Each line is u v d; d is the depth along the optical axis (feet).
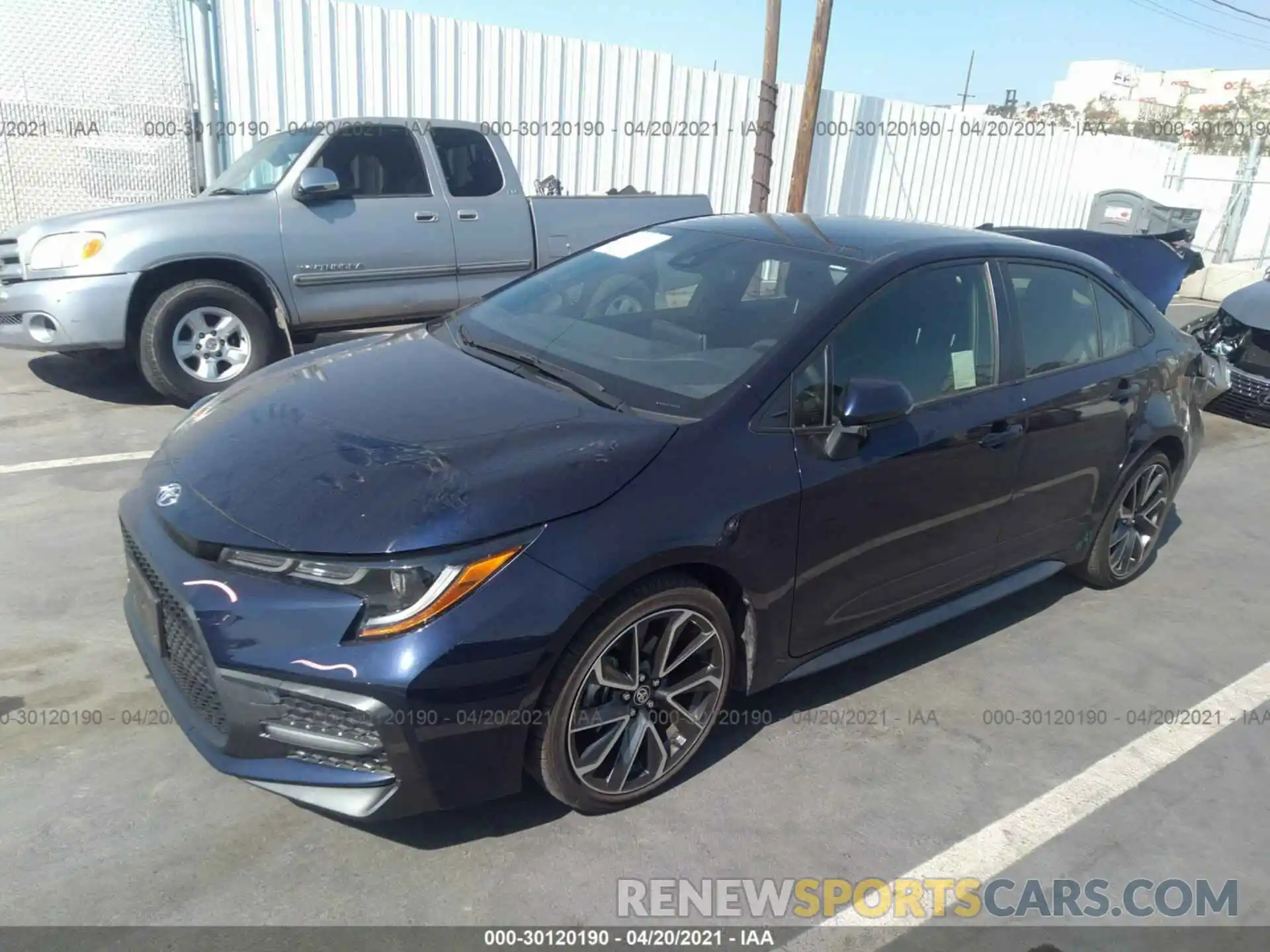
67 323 20.44
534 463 9.04
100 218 20.61
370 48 32.89
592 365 11.22
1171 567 17.53
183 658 8.76
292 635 8.05
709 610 9.72
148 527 9.16
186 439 10.32
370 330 28.84
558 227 25.99
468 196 24.58
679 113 41.32
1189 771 11.35
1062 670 13.46
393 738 8.03
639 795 9.82
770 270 12.07
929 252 12.31
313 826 9.25
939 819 10.15
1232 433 27.20
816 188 47.83
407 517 8.31
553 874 8.90
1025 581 14.07
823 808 10.13
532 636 8.31
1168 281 28.37
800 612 10.65
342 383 10.96
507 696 8.35
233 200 21.81
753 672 10.47
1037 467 13.08
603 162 39.70
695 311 11.74
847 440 10.41
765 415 10.24
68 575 13.47
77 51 29.35
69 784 9.50
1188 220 55.83
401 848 9.06
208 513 8.80
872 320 11.37
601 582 8.61
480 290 25.08
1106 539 15.46
